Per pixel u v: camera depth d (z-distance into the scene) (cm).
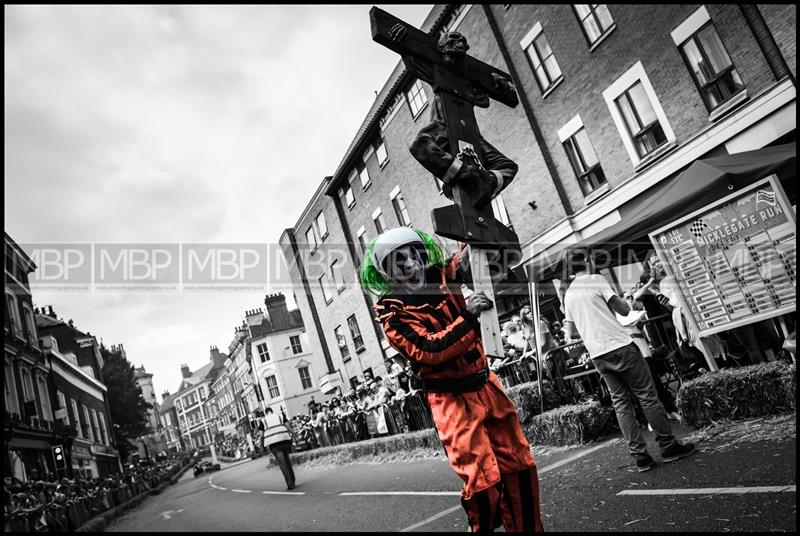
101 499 1298
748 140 1115
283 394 4466
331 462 1270
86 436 2886
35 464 1955
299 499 694
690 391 510
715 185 709
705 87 1177
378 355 2612
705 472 358
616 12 1316
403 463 842
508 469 233
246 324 4584
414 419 1101
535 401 700
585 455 530
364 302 2656
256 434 4031
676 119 1237
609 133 1381
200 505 860
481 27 1647
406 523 407
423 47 252
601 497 366
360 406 1446
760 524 251
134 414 4519
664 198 784
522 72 1576
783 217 518
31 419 2005
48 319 3206
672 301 712
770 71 1063
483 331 224
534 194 1580
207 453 5709
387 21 248
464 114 254
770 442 382
